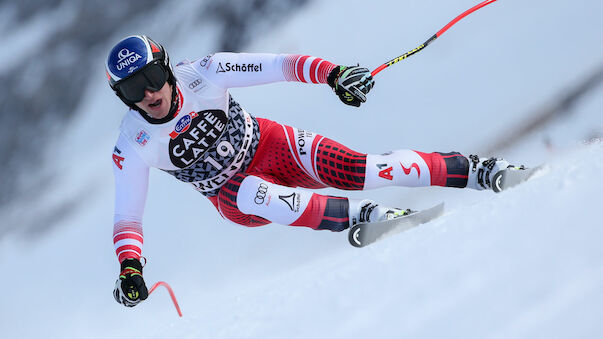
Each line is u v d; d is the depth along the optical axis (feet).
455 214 24.98
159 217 96.17
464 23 118.11
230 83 38.47
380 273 17.16
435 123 102.32
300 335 15.49
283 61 37.40
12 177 122.93
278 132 41.16
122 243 36.96
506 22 116.16
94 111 129.49
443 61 112.47
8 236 113.50
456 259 15.49
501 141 95.50
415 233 23.21
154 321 87.86
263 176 39.37
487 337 11.61
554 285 12.05
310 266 32.09
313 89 109.60
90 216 113.29
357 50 120.98
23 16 141.69
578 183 17.76
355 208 37.40
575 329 10.68
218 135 38.73
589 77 99.76
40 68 134.92
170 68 36.22
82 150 124.67
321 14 128.36
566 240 13.67
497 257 14.40
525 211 17.31
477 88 106.22
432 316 13.19
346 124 104.32
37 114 129.08
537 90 101.14
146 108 36.17
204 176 39.58
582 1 115.65
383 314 14.44
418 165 39.04
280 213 37.29
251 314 19.89
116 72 34.88
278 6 131.23
